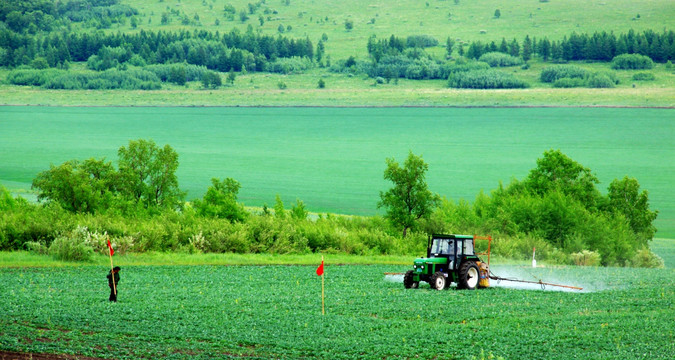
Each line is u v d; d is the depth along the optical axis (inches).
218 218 7514.8
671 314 3371.1
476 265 4264.3
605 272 5959.6
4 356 2352.4
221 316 3198.8
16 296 3602.4
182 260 5718.5
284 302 3651.6
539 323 3115.2
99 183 7746.1
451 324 3093.0
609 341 2714.1
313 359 2429.9
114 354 2427.4
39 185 7465.6
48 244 5861.2
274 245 6830.7
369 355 2488.9
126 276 4633.4
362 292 4079.7
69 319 3031.5
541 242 7765.8
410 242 7598.4
